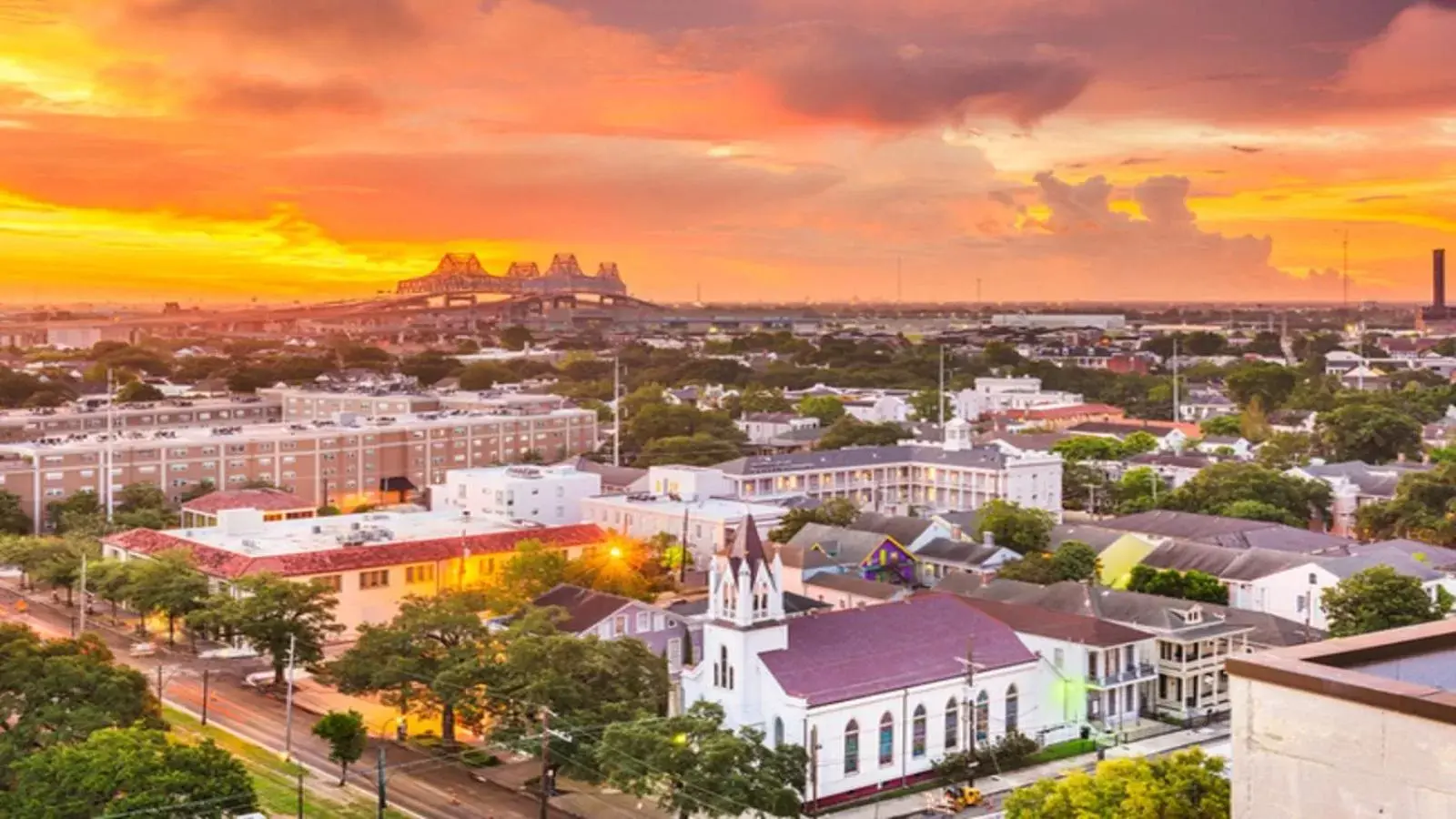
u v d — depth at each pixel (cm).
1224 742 13138
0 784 9831
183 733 12756
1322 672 4509
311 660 14200
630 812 11069
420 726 13262
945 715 12369
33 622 17250
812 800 11294
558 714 11119
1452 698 4191
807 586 17962
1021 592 15688
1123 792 8462
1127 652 13800
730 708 11750
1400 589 14275
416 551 17450
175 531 18838
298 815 10619
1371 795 4331
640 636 14950
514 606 15250
